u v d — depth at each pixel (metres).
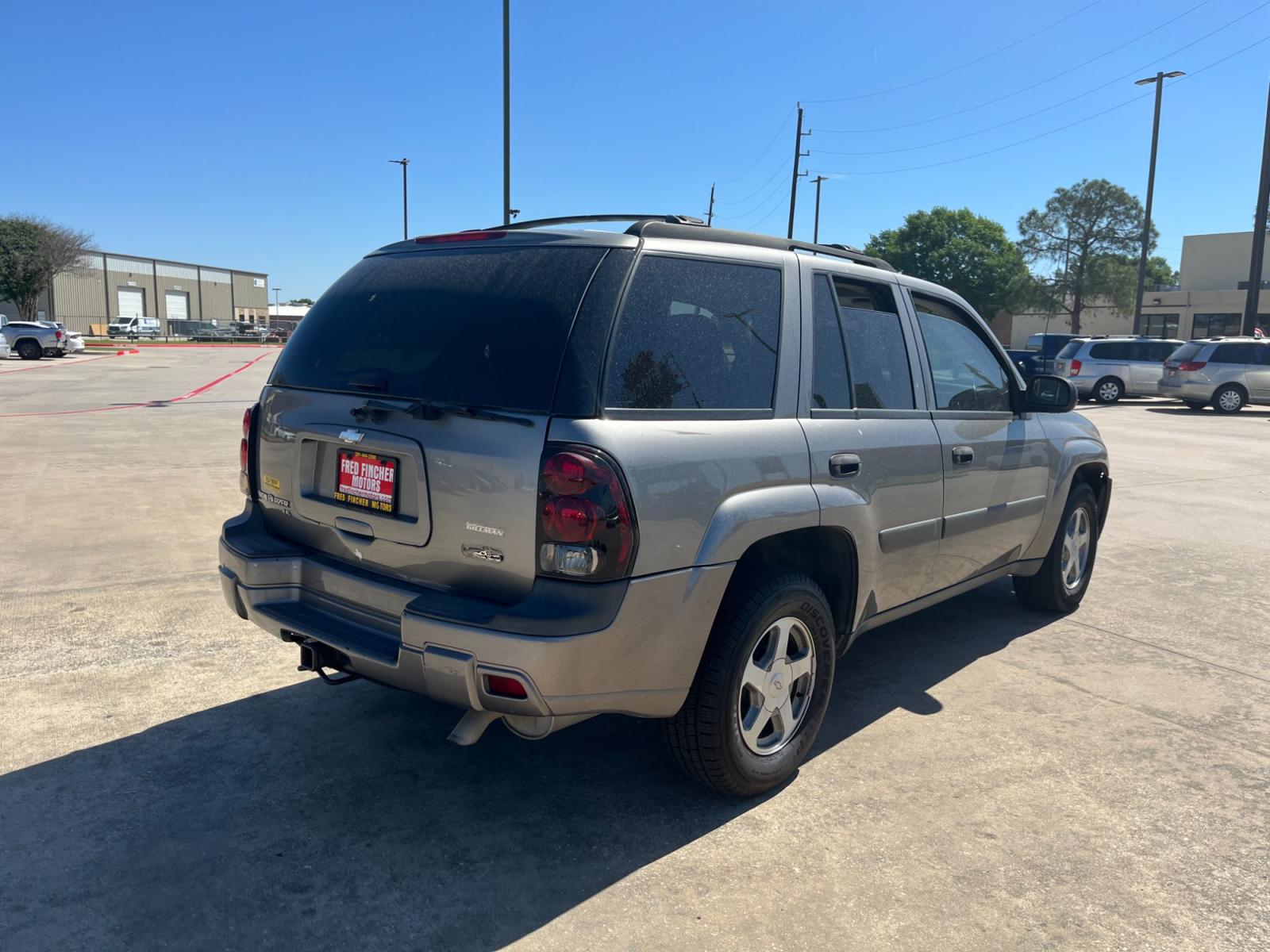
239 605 3.42
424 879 2.87
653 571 2.78
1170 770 3.70
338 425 3.17
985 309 73.50
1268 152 25.56
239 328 78.25
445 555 2.88
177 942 2.55
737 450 3.05
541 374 2.77
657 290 3.01
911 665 4.82
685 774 3.29
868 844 3.12
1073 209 66.50
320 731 3.85
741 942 2.61
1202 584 6.50
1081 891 2.89
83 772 3.46
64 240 62.84
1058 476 5.13
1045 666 4.82
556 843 3.08
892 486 3.74
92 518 7.45
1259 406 24.41
